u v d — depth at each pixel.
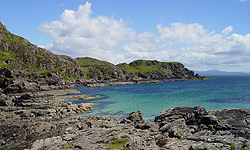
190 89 101.50
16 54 132.75
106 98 71.06
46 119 39.84
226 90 88.50
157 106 51.25
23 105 54.78
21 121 35.41
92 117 40.62
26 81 90.69
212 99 60.34
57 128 32.28
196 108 30.44
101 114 44.69
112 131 25.05
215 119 24.94
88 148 18.75
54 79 115.00
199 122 27.00
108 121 35.28
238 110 28.02
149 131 25.75
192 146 17.22
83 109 49.28
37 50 155.00
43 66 137.50
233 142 17.73
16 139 26.78
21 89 84.50
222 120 25.58
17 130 29.39
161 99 64.06
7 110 48.03
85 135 24.36
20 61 127.38
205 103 53.19
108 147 18.73
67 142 22.20
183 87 117.50
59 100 63.78
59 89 103.69
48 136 27.81
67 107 48.09
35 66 135.00
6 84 83.75
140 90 101.94
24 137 27.47
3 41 132.88
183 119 27.92
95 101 64.44
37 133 29.34
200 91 87.94
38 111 43.09
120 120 38.44
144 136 22.12
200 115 28.00
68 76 145.62
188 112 30.52
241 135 19.97
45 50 166.12
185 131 23.48
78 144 20.33
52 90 98.12
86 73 177.25
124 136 22.22
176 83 167.50
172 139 20.98
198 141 19.39
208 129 23.78
